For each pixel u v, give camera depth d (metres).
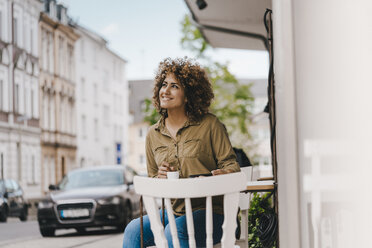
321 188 2.85
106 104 60.22
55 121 46.66
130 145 83.44
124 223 13.75
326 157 2.76
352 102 2.39
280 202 3.38
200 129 4.04
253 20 11.92
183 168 4.03
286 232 3.32
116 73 63.91
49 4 45.84
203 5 10.73
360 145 2.31
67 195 13.55
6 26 38.41
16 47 39.56
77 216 13.23
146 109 28.52
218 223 3.76
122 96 65.94
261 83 83.25
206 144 4.03
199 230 3.70
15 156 38.88
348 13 2.43
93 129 56.22
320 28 2.81
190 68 4.09
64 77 49.09
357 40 2.32
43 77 44.66
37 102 43.00
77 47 52.62
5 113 37.94
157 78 4.16
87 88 55.00
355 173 2.38
